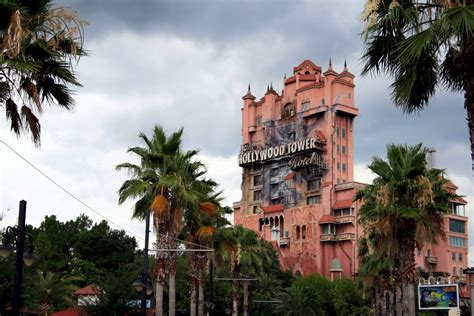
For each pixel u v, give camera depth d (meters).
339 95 140.12
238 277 71.44
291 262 131.38
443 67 18.03
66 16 17.80
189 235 44.72
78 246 106.00
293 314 87.50
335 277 126.38
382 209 36.84
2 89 17.83
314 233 134.00
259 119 158.62
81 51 18.66
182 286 82.81
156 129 37.16
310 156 139.38
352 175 140.12
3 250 19.91
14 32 16.27
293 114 148.25
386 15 16.34
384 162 37.81
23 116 18.67
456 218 141.75
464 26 13.87
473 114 15.37
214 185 42.56
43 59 18.56
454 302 63.94
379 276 61.81
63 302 60.56
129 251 108.50
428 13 15.86
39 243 90.31
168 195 36.06
